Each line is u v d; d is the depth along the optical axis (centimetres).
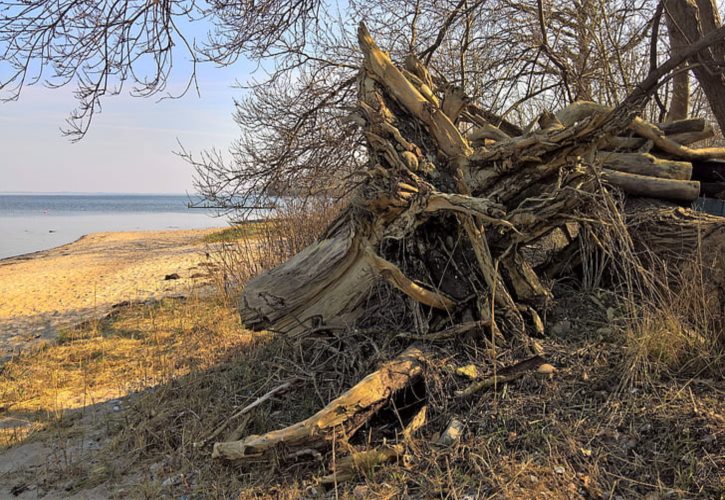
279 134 809
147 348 711
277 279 459
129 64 583
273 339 598
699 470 276
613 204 400
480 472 299
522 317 410
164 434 429
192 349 661
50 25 532
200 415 448
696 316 378
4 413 535
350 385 405
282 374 473
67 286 1365
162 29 580
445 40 905
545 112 509
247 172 795
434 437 341
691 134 573
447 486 297
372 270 438
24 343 829
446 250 420
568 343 396
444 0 870
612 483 282
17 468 420
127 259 1948
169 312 904
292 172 790
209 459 381
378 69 453
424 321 407
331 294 454
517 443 318
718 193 570
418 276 412
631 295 397
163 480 371
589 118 378
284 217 909
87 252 2336
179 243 2481
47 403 551
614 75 911
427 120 441
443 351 388
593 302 440
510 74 919
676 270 430
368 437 351
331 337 457
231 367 546
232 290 943
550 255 521
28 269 1806
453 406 358
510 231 410
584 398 341
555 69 912
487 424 337
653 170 504
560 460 300
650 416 317
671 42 622
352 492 310
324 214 895
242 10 695
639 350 351
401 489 304
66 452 440
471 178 430
